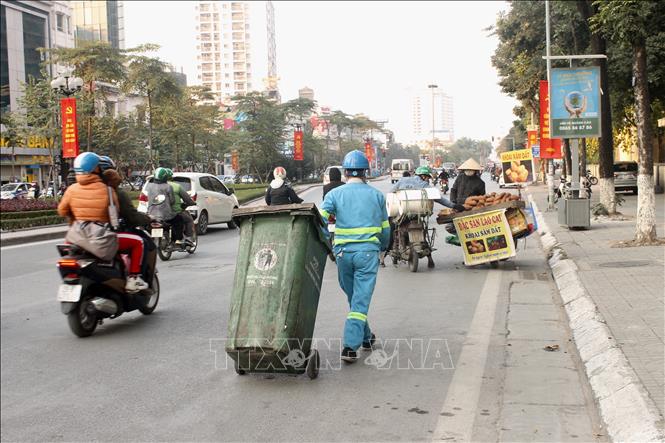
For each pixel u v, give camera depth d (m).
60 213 8.33
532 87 36.62
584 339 7.21
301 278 6.00
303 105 89.56
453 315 8.95
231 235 22.14
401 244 13.25
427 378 6.20
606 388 5.55
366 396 5.72
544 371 6.39
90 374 6.47
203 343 7.69
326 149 115.00
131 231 8.96
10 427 5.11
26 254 17.59
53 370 6.62
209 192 22.98
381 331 8.08
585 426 5.01
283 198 14.04
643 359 6.09
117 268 8.41
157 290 9.60
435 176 58.53
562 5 23.41
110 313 8.32
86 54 42.12
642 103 14.64
